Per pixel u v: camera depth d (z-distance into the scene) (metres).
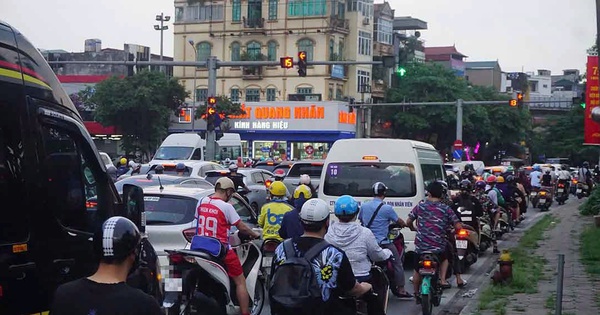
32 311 6.27
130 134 62.81
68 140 6.92
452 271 14.84
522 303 13.34
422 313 12.91
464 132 74.69
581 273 16.88
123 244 4.61
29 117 6.36
